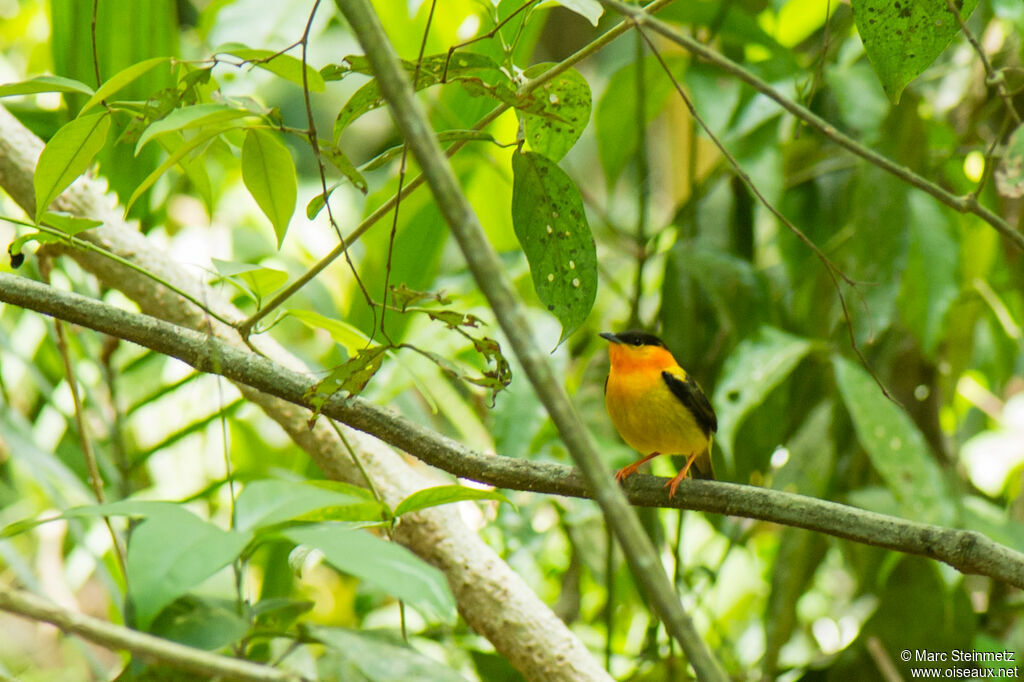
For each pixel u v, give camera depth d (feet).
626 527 10.59
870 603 36.73
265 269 18.53
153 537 11.48
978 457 43.04
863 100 30.83
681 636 10.36
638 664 32.68
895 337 34.12
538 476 19.38
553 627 23.11
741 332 31.32
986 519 30.94
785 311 34.91
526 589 23.54
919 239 29.89
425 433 19.56
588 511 30.07
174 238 38.40
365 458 24.57
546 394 10.87
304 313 19.20
